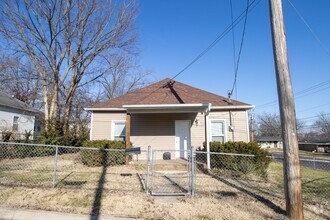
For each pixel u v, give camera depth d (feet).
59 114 69.15
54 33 58.18
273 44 17.16
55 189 20.48
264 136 220.02
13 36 55.31
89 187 21.57
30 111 81.51
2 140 43.50
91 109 45.75
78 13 60.70
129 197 18.95
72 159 40.11
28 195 18.79
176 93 48.83
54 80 58.75
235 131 44.19
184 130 44.91
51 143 45.52
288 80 16.46
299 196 15.30
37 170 29.07
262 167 30.12
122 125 46.01
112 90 116.67
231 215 15.71
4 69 63.72
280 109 16.52
